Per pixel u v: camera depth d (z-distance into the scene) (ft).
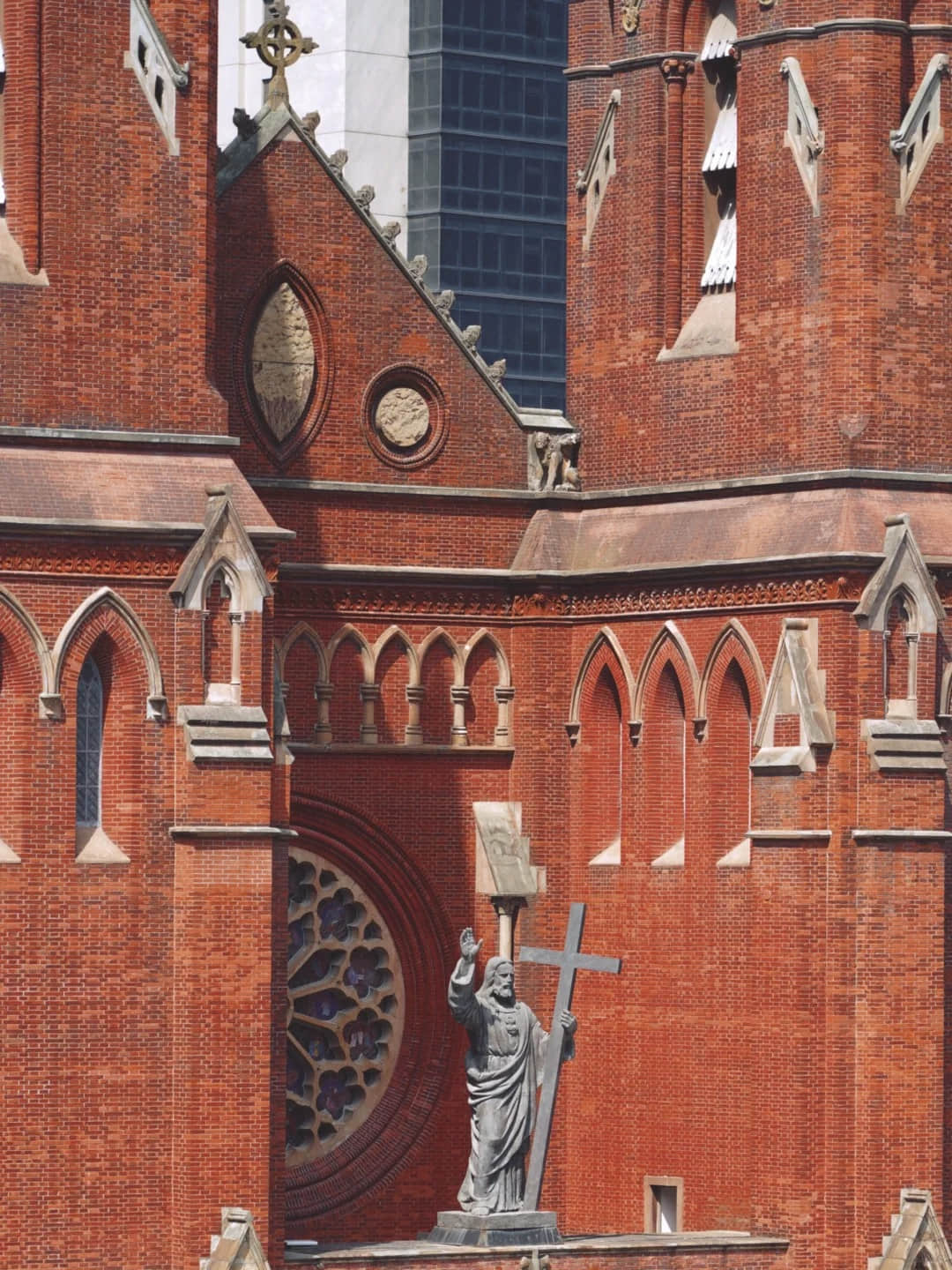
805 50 309.01
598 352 324.19
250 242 311.47
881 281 304.71
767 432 309.63
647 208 320.70
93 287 282.36
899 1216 296.71
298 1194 313.53
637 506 318.86
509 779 320.50
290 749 311.27
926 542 304.30
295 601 312.71
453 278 506.48
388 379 318.04
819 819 297.94
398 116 507.30
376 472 317.01
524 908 318.86
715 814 308.40
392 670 317.01
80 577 278.26
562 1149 318.24
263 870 279.28
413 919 318.24
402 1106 318.24
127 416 282.97
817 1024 297.74
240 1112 278.46
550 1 517.55
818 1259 297.12
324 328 315.17
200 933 277.85
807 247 307.37
